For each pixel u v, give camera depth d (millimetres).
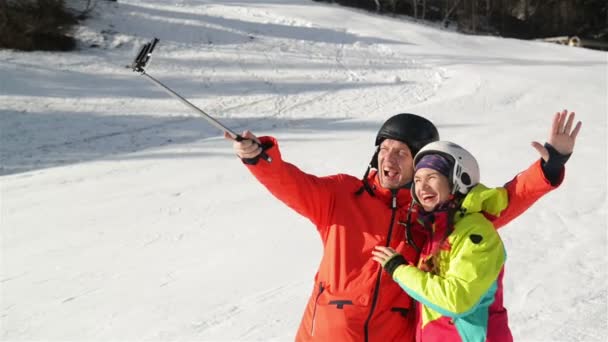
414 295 2465
